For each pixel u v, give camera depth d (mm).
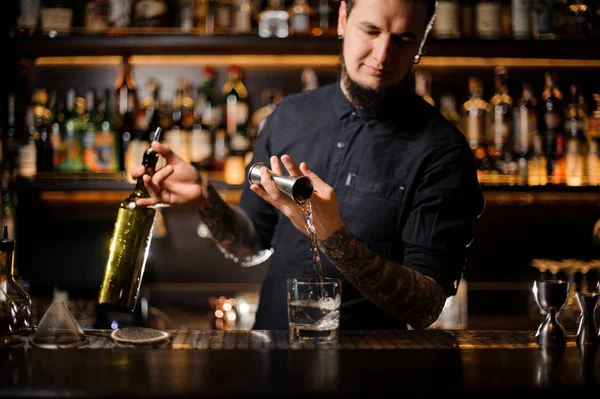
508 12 2697
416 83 2715
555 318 1244
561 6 2646
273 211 1906
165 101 2852
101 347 1187
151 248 2977
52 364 1073
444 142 1692
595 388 995
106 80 2900
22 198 2863
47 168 2705
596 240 2875
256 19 2723
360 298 1680
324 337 1224
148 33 2600
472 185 1700
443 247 1614
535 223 2996
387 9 1568
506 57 2840
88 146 2680
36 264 2867
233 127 2805
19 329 1257
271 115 1940
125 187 2631
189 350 1173
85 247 2887
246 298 2732
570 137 2732
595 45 2619
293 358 1125
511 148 2756
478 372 1055
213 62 2891
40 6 2705
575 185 2652
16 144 2703
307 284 1223
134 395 940
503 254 2996
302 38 2574
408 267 1608
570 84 2922
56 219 2914
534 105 2768
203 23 2705
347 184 1743
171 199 1588
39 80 2889
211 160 2727
